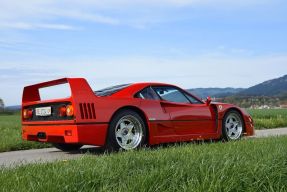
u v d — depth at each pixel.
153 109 6.75
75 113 5.91
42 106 6.61
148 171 3.51
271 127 14.69
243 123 8.25
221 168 3.39
